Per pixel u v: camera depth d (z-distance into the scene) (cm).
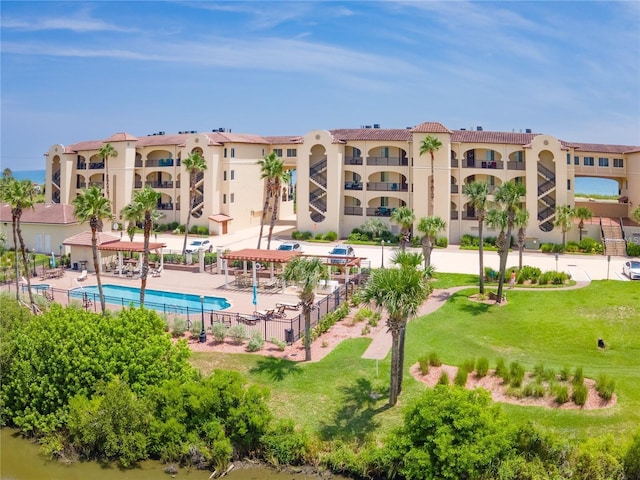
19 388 2769
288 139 8519
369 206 7656
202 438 2519
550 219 6944
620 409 2531
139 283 5266
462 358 3209
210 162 7825
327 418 2688
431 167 6931
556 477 2106
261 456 2509
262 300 4609
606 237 6700
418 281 2662
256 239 7450
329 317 3878
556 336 3581
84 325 2838
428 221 4578
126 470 2477
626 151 7288
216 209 7944
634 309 3966
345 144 7538
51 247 6531
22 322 3284
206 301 4628
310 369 3109
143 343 2816
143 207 4019
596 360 3203
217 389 2559
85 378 2695
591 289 4550
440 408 2225
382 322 3906
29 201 4453
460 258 6162
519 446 2233
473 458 2080
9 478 2430
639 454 2088
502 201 4250
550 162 7062
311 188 7750
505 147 7150
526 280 4931
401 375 2827
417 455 2162
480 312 4078
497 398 2703
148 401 2600
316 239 7369
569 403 2605
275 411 2753
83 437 2538
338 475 2384
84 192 3909
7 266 5800
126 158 8444
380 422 2605
